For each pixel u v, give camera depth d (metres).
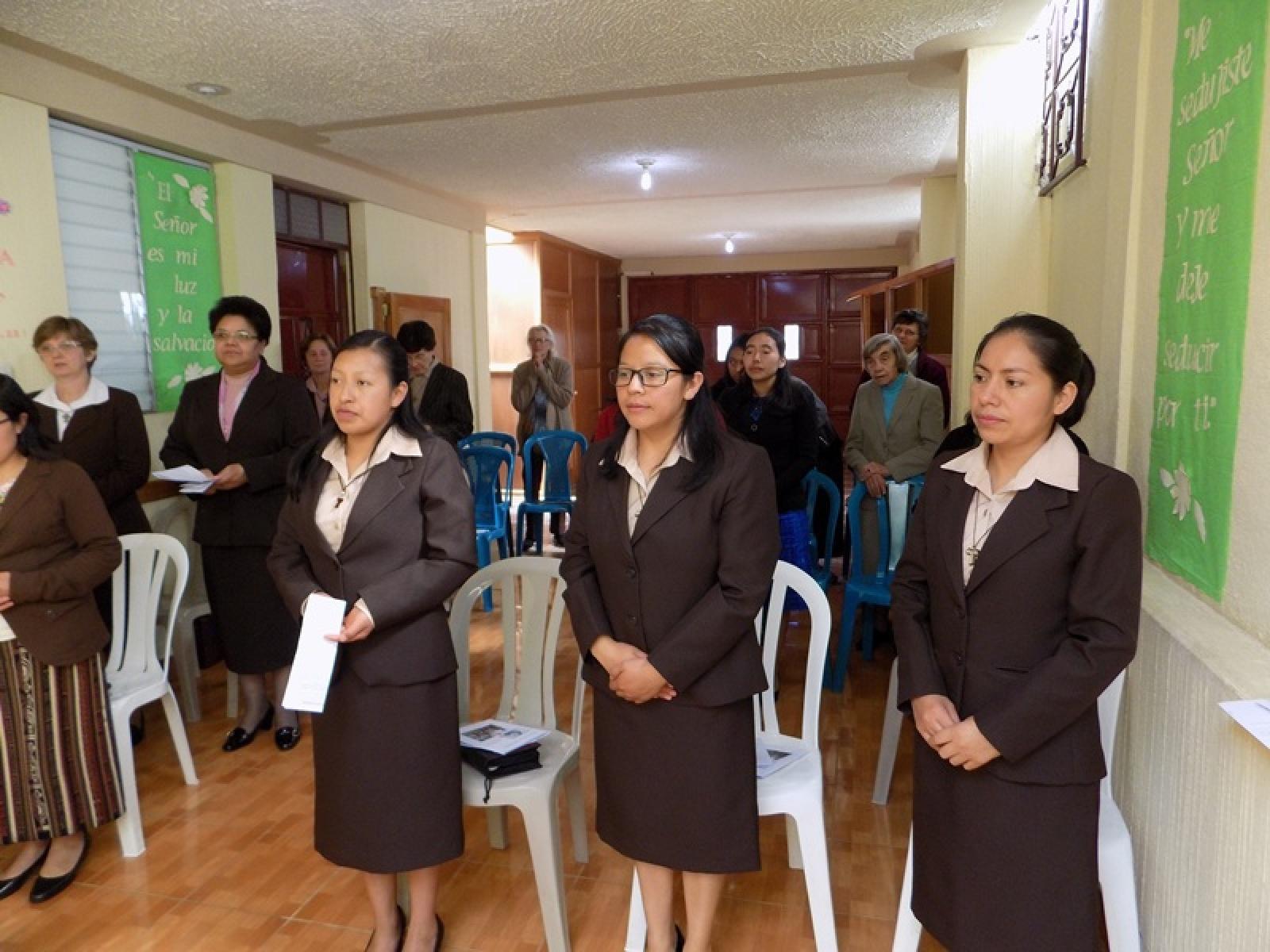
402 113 4.12
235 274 4.30
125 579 2.67
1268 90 1.27
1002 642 1.44
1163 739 1.60
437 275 6.38
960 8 2.96
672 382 1.58
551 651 2.22
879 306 6.49
